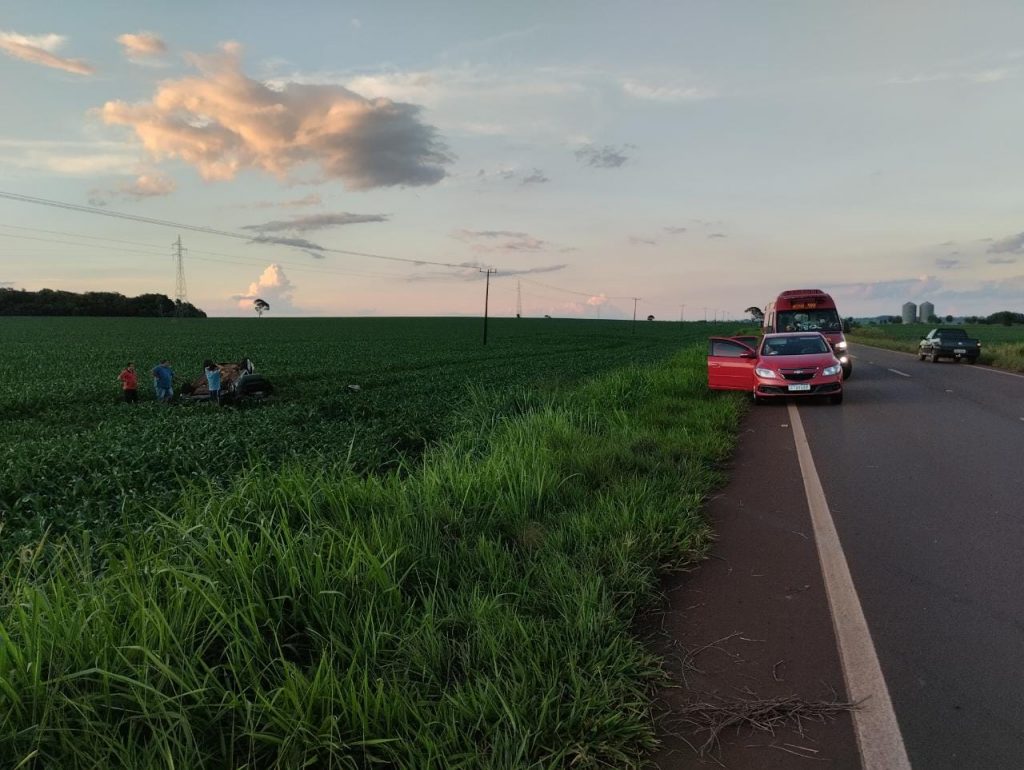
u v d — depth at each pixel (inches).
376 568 147.3
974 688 127.5
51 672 107.9
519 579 167.0
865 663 137.9
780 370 577.9
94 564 197.3
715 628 156.0
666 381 641.0
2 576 151.2
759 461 347.3
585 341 2923.2
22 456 402.9
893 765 106.1
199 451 388.5
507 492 232.4
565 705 117.4
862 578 183.8
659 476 282.7
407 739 106.7
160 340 2625.5
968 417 483.8
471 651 131.5
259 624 133.0
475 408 455.5
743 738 115.0
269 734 104.4
